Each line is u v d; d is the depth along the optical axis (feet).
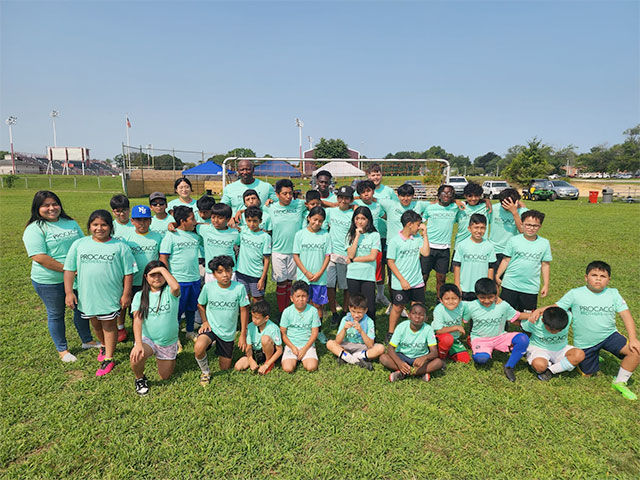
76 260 12.34
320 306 15.87
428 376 11.99
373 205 18.60
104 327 12.38
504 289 15.05
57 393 11.21
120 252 12.67
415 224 14.48
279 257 16.66
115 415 10.21
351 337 13.87
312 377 12.27
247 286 15.84
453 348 13.50
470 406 10.70
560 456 8.86
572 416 10.33
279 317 17.01
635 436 9.53
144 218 14.11
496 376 12.37
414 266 14.84
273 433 9.51
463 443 9.33
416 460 8.78
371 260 14.75
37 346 14.11
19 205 61.87
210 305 12.51
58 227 12.87
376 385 11.80
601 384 11.92
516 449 9.10
